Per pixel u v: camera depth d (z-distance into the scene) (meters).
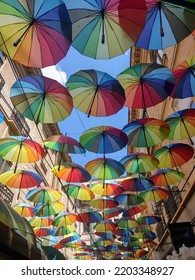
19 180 5.86
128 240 10.57
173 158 5.35
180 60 8.01
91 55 2.89
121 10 2.60
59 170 5.45
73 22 2.70
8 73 10.71
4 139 4.83
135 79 3.59
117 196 7.24
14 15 2.60
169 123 4.62
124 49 2.86
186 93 3.92
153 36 3.08
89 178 5.79
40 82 3.52
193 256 5.37
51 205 7.24
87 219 8.09
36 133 14.04
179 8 2.89
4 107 10.10
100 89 3.54
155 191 7.02
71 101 3.68
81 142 4.57
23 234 5.62
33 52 2.79
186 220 8.05
